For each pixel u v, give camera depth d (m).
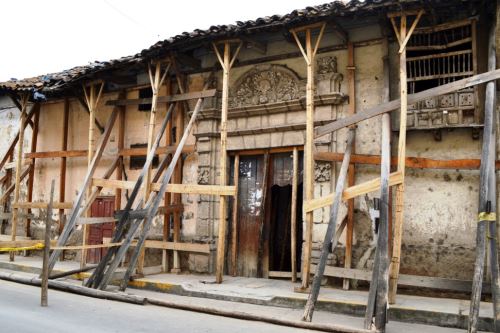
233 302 8.30
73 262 12.70
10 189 14.05
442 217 8.55
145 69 11.19
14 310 7.15
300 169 10.17
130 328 6.27
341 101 9.55
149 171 10.57
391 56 9.23
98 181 10.67
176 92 11.83
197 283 9.36
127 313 7.24
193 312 7.55
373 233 8.98
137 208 9.86
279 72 10.38
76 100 13.79
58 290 9.15
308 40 8.77
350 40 9.60
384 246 6.79
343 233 9.20
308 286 8.49
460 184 8.50
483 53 8.43
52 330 5.98
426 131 8.77
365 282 8.80
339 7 8.04
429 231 8.61
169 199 11.46
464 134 8.52
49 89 12.29
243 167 10.98
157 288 9.30
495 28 8.02
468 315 6.77
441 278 7.73
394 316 7.20
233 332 6.26
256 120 10.55
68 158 13.68
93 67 11.12
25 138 14.89
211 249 10.62
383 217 7.01
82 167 13.41
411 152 8.87
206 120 11.11
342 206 9.30
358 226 9.12
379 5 7.72
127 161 12.50
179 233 11.23
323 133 8.42
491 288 6.80
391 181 7.37
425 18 8.66
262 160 10.74
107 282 8.81
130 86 12.60
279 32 9.69
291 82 10.20
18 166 13.16
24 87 12.74
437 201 8.62
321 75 9.73
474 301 6.20
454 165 8.30
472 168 8.27
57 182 13.81
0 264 12.12
